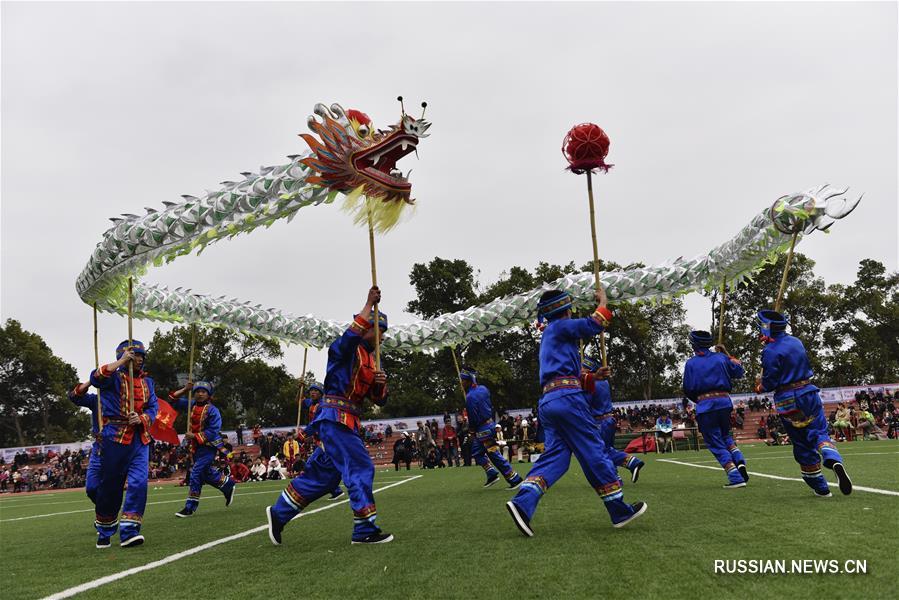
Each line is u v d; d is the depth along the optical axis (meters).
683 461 15.36
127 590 3.83
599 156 5.34
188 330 50.62
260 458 26.44
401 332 13.93
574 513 6.20
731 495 7.03
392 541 5.14
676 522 5.15
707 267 10.02
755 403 35.00
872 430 25.81
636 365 49.97
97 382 6.20
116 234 7.62
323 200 6.99
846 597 2.77
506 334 42.31
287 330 14.23
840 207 6.94
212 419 9.57
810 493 6.77
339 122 6.05
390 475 19.16
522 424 23.17
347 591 3.42
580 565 3.69
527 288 40.25
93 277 8.23
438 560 4.14
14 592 4.00
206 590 3.70
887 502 5.64
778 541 4.08
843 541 3.96
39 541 7.05
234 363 52.00
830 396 34.12
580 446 4.98
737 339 47.56
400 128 5.96
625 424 35.12
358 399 5.29
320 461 5.42
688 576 3.28
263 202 7.05
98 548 6.09
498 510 7.12
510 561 3.94
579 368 5.17
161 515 9.48
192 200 7.43
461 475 16.17
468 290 41.81
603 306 5.15
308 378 54.31
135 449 6.25
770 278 48.00
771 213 7.59
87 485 7.34
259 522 7.65
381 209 5.95
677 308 48.97
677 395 52.38
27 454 36.09
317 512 8.41
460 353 40.62
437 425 33.56
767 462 12.76
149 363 50.41
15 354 57.91
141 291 12.09
